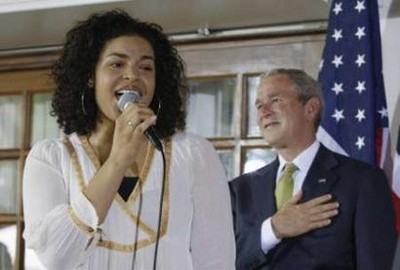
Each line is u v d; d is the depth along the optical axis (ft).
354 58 11.74
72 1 13.39
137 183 7.18
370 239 9.52
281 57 13.74
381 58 11.85
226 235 7.38
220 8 13.16
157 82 7.73
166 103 7.72
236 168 13.80
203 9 13.24
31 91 15.55
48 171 7.15
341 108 11.59
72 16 13.83
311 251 9.70
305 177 10.20
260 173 10.68
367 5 11.91
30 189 7.13
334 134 11.50
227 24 13.83
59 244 6.79
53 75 7.76
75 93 7.53
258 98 10.69
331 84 11.72
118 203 7.08
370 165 10.11
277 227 9.84
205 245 7.29
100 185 6.71
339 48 11.84
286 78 10.55
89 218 6.71
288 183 10.30
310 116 10.48
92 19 7.59
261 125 10.59
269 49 13.84
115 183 6.74
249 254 10.02
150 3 13.12
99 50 7.45
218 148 14.01
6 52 15.60
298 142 10.39
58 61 7.72
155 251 7.01
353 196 9.80
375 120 11.57
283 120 10.39
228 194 7.57
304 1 12.61
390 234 9.62
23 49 15.47
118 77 7.23
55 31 14.57
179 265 7.08
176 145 7.49
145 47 7.33
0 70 15.72
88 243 6.81
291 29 13.56
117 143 6.76
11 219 15.33
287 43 13.71
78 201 6.75
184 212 7.22
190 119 14.26
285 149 10.48
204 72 14.24
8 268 15.21
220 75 14.12
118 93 7.20
